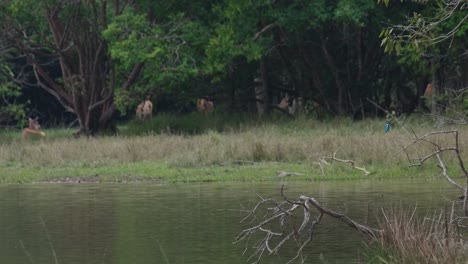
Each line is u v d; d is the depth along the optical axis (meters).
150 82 59.81
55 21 61.97
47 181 38.81
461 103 53.09
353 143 42.78
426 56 55.81
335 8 60.62
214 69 60.31
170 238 22.12
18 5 59.28
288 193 31.12
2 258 19.88
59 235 22.88
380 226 20.23
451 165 37.56
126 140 50.75
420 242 17.88
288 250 20.45
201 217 25.69
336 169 38.47
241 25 60.25
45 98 95.38
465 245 18.14
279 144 44.25
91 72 62.78
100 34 61.78
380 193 30.39
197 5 62.59
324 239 21.72
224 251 20.34
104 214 26.67
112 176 39.34
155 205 28.70
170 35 60.19
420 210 25.42
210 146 45.22
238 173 38.66
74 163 44.59
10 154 47.81
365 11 58.34
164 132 62.00
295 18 60.09
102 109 63.88
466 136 41.78
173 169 40.94
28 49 63.38
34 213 27.17
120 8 63.50
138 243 21.52
